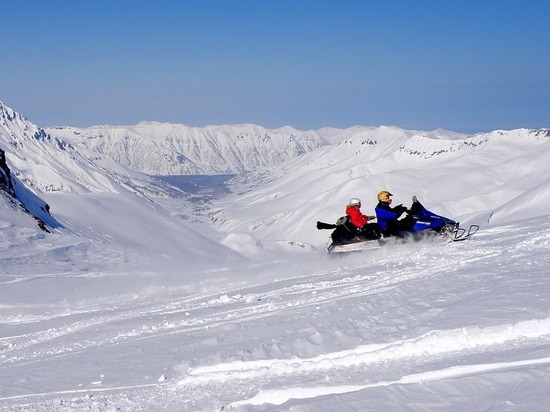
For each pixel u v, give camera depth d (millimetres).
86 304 15766
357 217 15430
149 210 74875
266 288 12234
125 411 5387
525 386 4164
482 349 5277
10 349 10117
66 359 8094
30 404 6043
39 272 23250
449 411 4012
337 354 5879
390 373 5035
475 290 7484
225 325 8555
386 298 8117
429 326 5992
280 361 5930
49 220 50969
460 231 16891
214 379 5887
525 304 6168
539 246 11203
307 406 4441
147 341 8445
